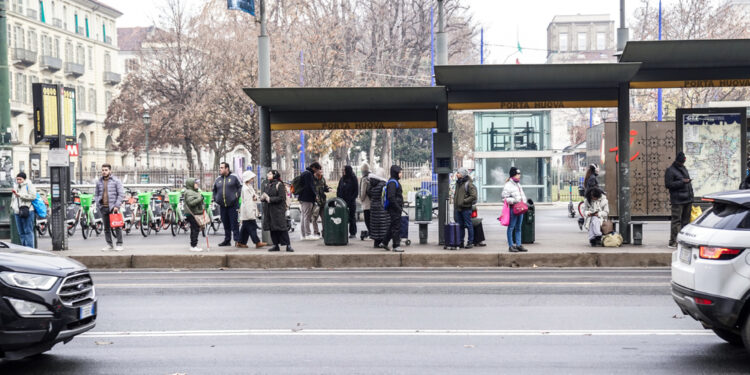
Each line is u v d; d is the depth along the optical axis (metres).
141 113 59.81
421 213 17.12
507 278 12.73
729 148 17.48
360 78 53.50
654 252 14.63
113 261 14.98
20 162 69.94
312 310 9.58
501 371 6.54
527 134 35.19
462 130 69.38
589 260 14.62
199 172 39.19
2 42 17.39
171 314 9.36
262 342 7.73
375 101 16.22
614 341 7.70
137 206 22.20
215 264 14.95
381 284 12.01
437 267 14.77
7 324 6.30
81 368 6.79
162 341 7.84
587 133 26.77
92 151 85.94
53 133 15.95
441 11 17.25
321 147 47.47
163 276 13.47
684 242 7.31
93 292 7.19
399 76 52.66
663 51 14.45
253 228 16.44
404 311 9.46
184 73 54.78
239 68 45.03
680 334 8.02
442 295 10.77
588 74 14.97
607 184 21.06
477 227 16.48
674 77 15.48
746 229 6.77
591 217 16.11
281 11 49.88
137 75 60.03
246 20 47.53
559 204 37.28
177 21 54.91
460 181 15.81
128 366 6.84
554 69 14.55
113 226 15.78
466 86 15.88
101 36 89.44
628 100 15.74
